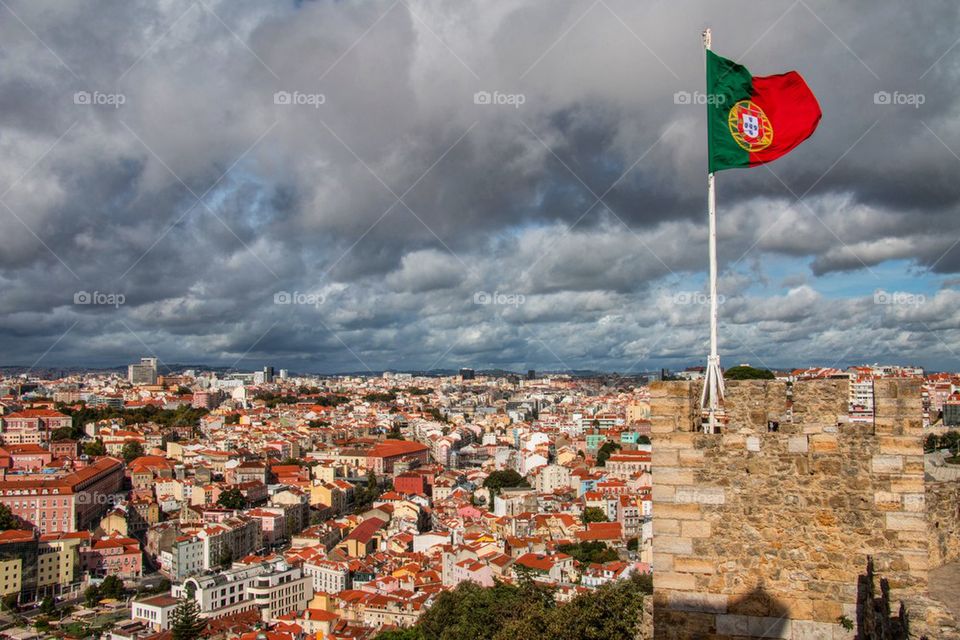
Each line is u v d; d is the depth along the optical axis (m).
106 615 177.62
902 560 21.20
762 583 22.19
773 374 96.69
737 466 22.58
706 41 27.67
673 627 22.75
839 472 21.77
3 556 188.12
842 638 21.44
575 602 57.81
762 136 26.92
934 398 198.12
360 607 152.75
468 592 96.81
